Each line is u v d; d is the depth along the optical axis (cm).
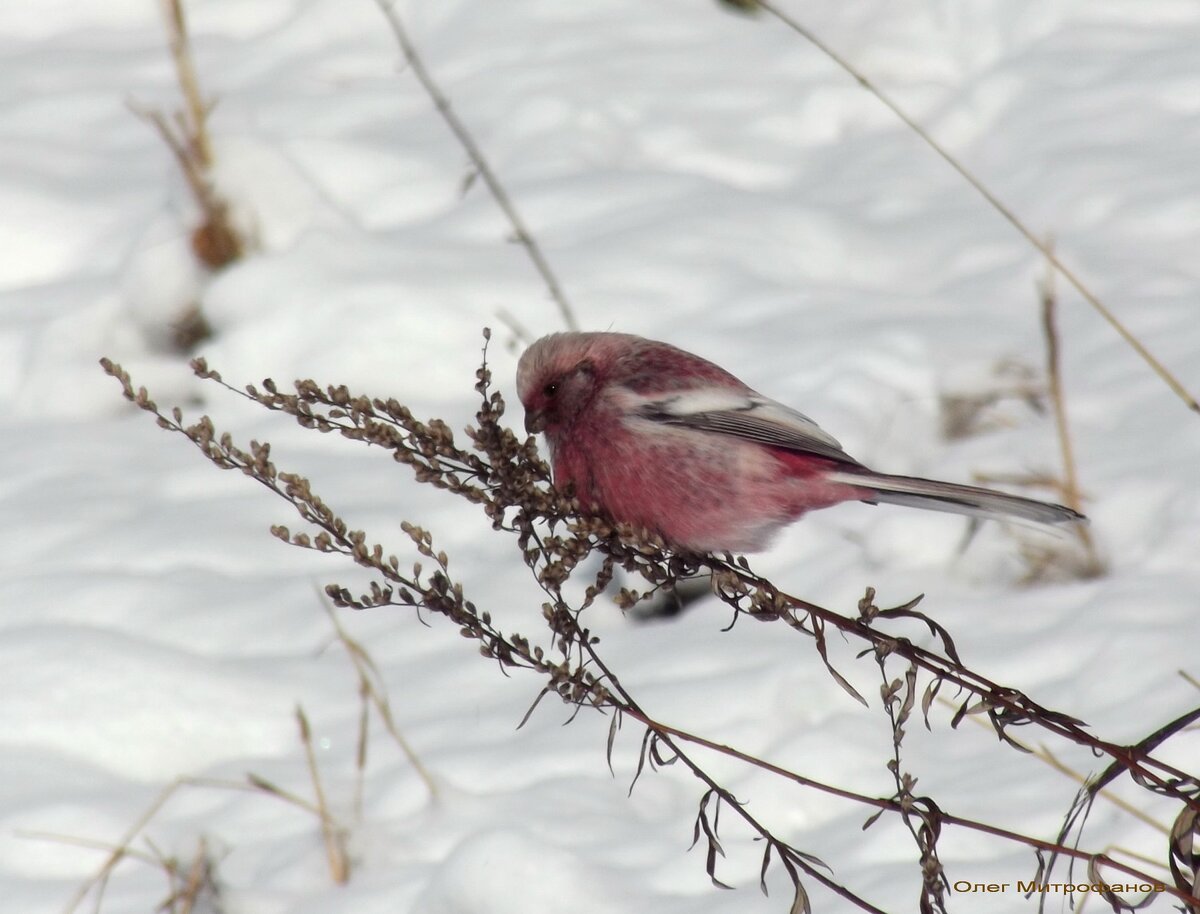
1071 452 1033
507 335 1310
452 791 788
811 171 1648
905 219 1523
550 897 686
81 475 1193
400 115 1766
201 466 1196
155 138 1753
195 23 2123
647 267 1393
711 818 761
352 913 699
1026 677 866
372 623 973
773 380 1220
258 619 977
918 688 855
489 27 1950
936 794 759
